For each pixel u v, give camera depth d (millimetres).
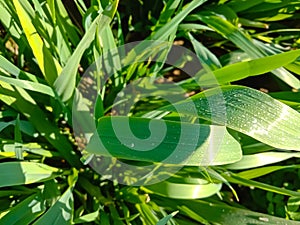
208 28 279
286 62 215
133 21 323
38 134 266
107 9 220
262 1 298
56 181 252
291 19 333
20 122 250
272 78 332
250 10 312
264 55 269
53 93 229
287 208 268
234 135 246
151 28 291
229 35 275
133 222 265
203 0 236
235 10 306
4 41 270
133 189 264
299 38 314
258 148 259
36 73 273
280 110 204
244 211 249
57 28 237
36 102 270
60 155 268
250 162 247
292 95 263
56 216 220
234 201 304
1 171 214
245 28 329
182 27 279
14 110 261
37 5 231
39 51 222
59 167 281
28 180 227
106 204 271
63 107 243
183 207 261
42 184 272
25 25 211
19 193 255
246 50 269
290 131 204
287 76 279
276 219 243
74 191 276
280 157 250
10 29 243
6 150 230
